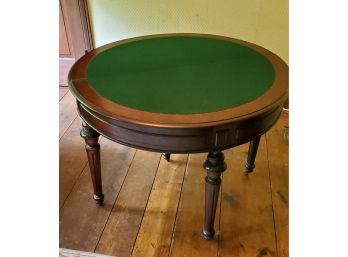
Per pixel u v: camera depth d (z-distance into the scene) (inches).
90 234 57.7
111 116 41.4
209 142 42.5
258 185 67.4
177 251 54.7
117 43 62.9
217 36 67.0
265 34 83.1
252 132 44.8
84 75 50.6
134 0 84.2
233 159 74.5
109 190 66.7
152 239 56.7
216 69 52.8
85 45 93.5
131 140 43.7
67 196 65.6
